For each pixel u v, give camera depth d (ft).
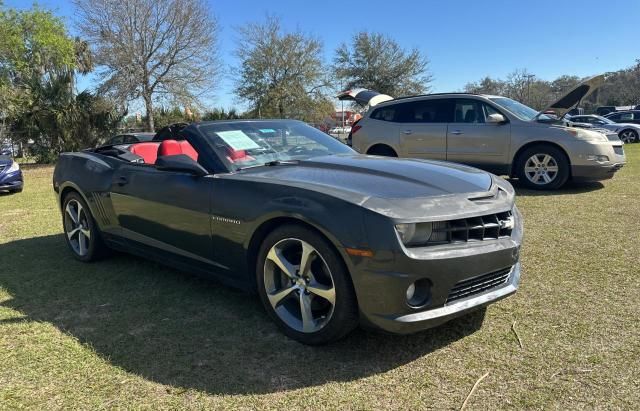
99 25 85.76
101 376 8.55
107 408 7.64
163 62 90.22
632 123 82.99
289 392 7.97
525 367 8.45
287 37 125.08
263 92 126.31
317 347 9.40
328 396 7.82
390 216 8.20
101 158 14.76
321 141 13.75
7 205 27.99
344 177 9.93
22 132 68.54
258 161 11.72
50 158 69.56
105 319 10.93
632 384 7.84
